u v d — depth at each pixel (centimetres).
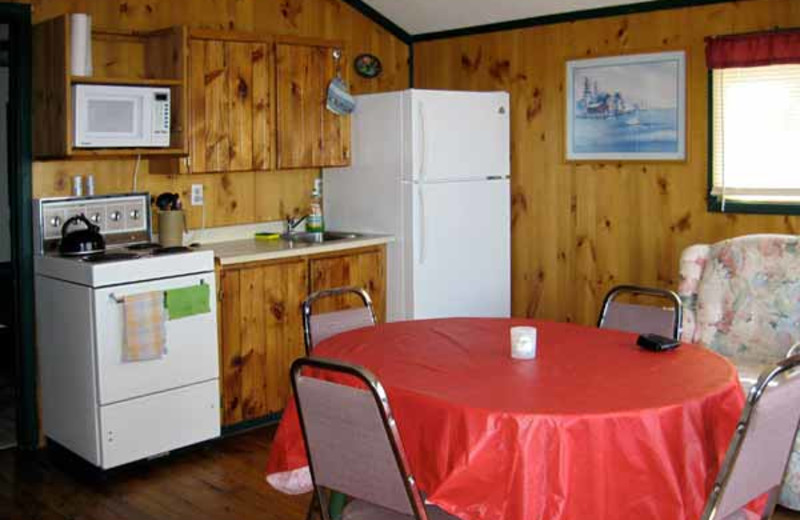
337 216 530
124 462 392
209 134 452
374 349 290
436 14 550
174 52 439
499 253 527
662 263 482
